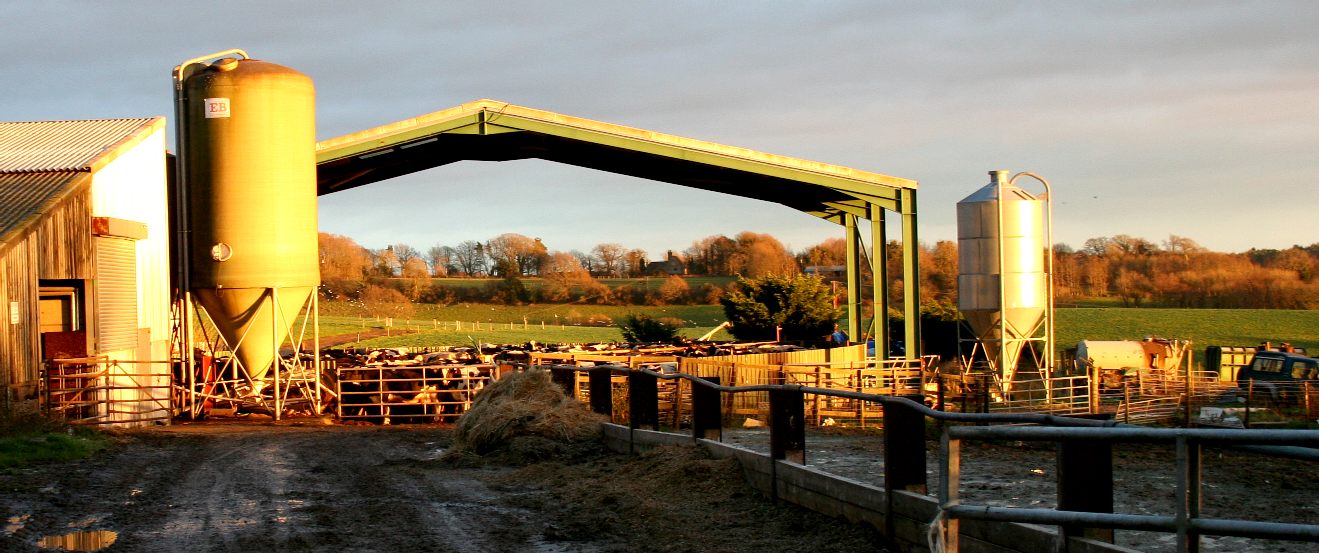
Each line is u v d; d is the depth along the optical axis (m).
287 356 34.41
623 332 55.38
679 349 37.44
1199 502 5.55
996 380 30.38
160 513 10.59
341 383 29.47
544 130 31.61
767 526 9.34
